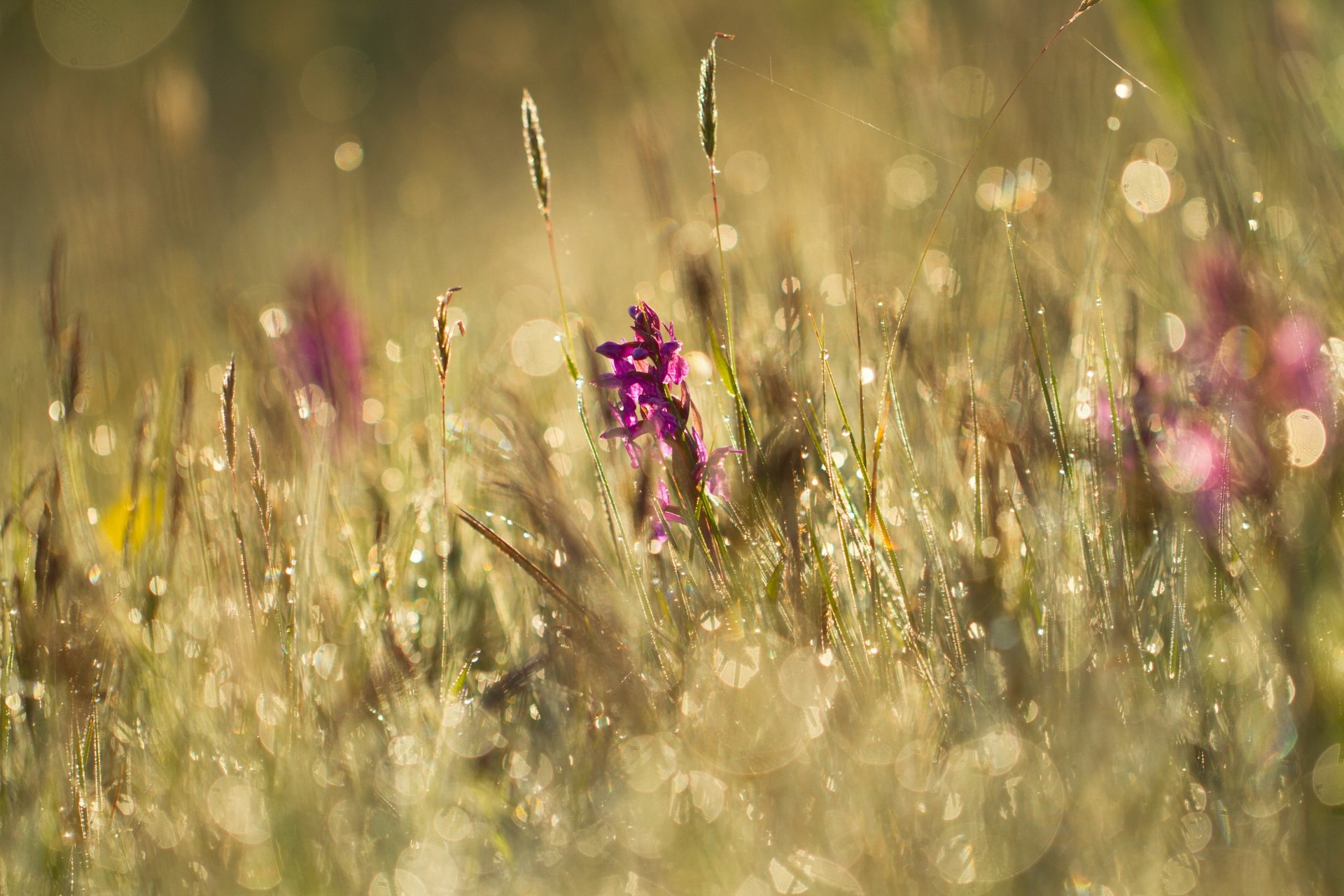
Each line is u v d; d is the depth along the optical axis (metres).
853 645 1.75
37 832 1.74
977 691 1.74
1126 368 1.81
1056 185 2.07
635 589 1.79
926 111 2.25
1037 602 1.76
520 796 1.74
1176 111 2.04
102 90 2.63
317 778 1.75
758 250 2.04
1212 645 1.74
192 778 1.76
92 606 1.81
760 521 1.77
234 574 1.83
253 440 1.80
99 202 2.35
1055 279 1.94
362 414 1.99
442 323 1.79
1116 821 1.70
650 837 1.71
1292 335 1.81
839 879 1.69
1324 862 1.68
